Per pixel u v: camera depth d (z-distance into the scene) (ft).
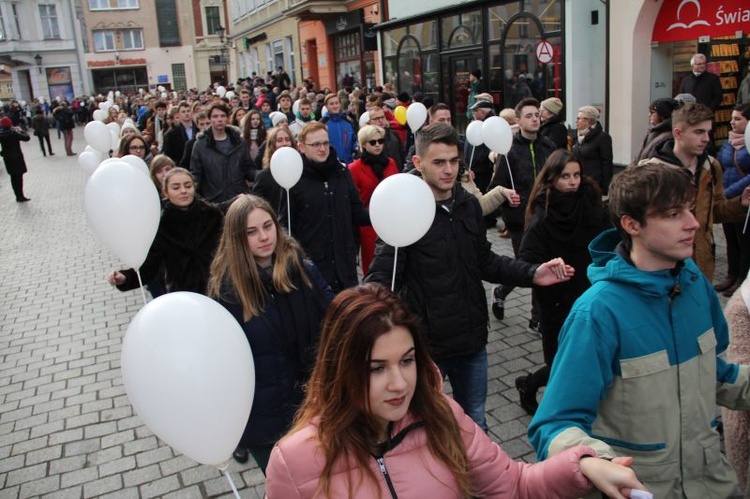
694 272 6.57
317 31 82.58
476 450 5.80
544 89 39.55
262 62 112.68
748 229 17.46
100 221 11.15
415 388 5.57
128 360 6.00
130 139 25.08
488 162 28.58
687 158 12.66
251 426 9.04
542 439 6.12
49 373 17.57
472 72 41.68
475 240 10.39
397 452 5.36
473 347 10.23
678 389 6.34
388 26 56.75
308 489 5.19
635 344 6.20
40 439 13.99
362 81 71.77
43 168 71.56
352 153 30.89
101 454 13.23
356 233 17.98
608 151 23.91
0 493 12.05
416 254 10.04
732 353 7.66
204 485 11.90
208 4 170.19
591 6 36.47
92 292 25.07
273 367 8.97
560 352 6.48
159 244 13.41
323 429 5.25
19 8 156.15
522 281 10.25
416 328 5.41
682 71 34.30
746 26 30.12
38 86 160.97
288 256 9.23
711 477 6.52
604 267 6.58
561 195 11.91
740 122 16.55
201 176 22.95
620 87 35.27
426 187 9.64
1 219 42.39
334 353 5.35
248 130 27.91
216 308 6.48
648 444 6.29
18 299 24.79
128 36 166.61
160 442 13.52
